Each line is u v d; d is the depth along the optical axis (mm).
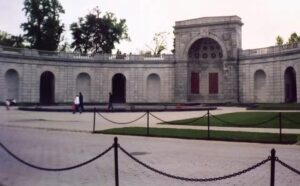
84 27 83750
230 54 65312
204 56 70062
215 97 68438
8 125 27141
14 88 62750
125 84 73938
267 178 11188
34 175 12062
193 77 70312
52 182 11086
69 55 69000
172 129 24000
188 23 68688
